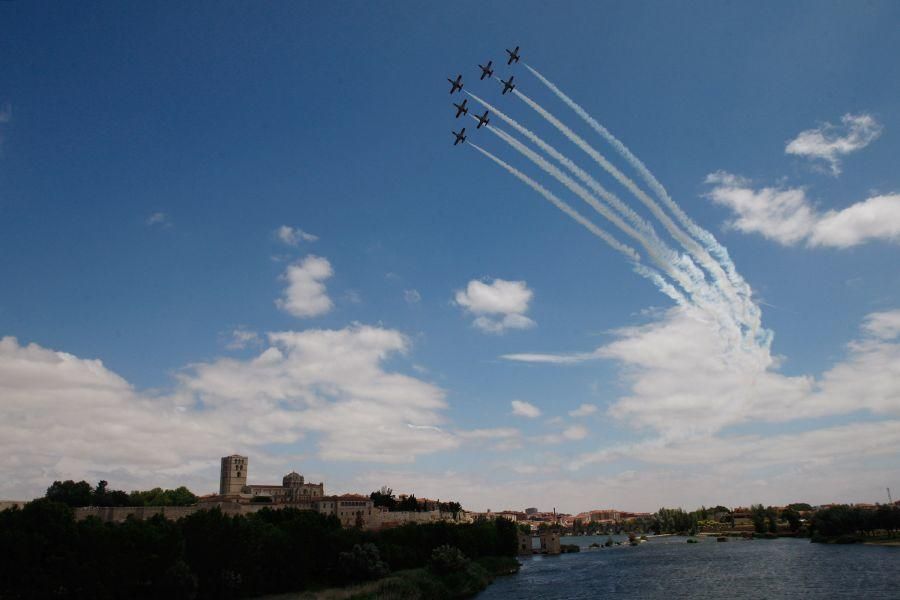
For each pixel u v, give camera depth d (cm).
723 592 13200
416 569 15325
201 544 12131
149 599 11169
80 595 10088
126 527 11244
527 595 14388
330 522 16788
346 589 13200
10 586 9306
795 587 13125
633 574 18062
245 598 12362
